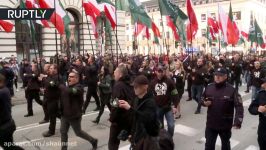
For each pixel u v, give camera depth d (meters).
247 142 8.05
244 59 23.45
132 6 14.65
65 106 6.65
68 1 25.58
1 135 5.53
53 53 24.73
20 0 12.70
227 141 5.67
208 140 5.70
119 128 5.61
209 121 5.68
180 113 11.41
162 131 3.22
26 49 23.47
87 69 11.11
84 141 7.86
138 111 4.11
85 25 26.42
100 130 8.96
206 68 11.94
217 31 23.20
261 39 28.27
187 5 14.63
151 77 11.64
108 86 9.49
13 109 12.30
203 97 5.77
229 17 19.30
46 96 8.32
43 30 24.20
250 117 10.94
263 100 5.36
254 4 61.38
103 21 20.19
